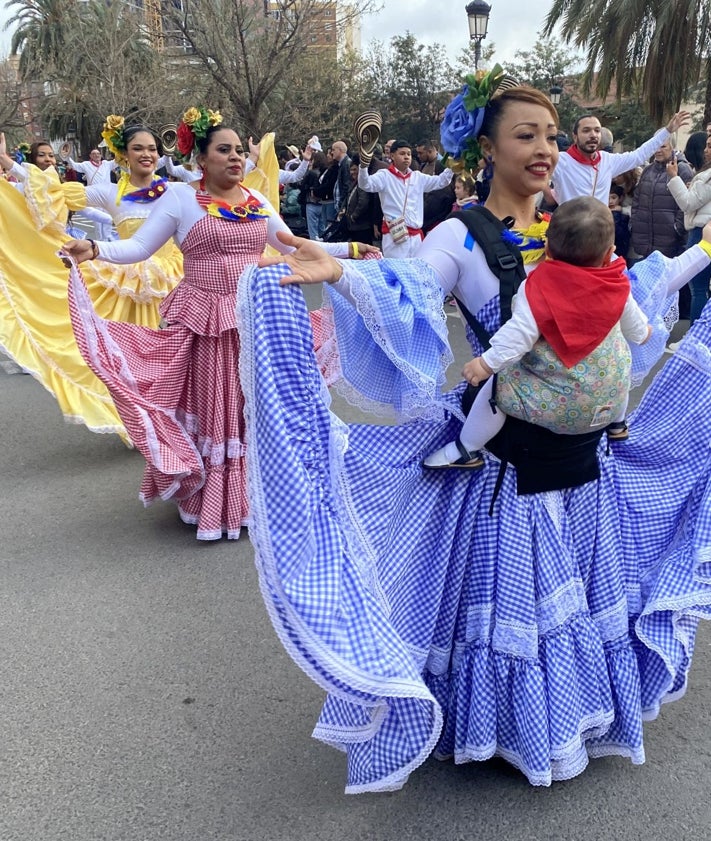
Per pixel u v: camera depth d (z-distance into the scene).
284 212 15.19
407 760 2.13
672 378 2.51
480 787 2.39
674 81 15.59
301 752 2.58
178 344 4.05
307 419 2.02
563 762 2.23
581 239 1.94
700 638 3.18
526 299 2.01
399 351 2.15
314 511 1.99
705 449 2.46
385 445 2.30
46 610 3.49
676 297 2.62
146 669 3.05
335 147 13.36
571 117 30.48
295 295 2.01
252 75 14.45
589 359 2.01
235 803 2.37
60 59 24.25
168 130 6.18
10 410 6.56
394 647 1.95
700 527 2.32
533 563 2.22
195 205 3.97
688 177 8.20
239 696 2.88
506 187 2.30
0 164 5.37
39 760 2.57
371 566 2.17
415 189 9.04
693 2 14.62
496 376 2.11
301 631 1.91
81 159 27.80
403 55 32.47
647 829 2.22
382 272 2.12
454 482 2.29
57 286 5.23
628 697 2.34
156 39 19.55
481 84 2.22
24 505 4.66
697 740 2.58
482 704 2.23
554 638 2.22
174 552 4.04
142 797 2.40
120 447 5.66
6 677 3.01
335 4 15.40
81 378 5.22
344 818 2.29
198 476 4.11
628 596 2.40
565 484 2.21
